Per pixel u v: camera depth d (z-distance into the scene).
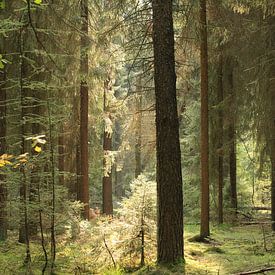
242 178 19.92
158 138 8.29
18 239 10.20
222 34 12.30
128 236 8.51
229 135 15.85
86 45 11.66
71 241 8.88
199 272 7.73
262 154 13.56
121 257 8.43
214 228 14.56
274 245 10.51
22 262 7.74
